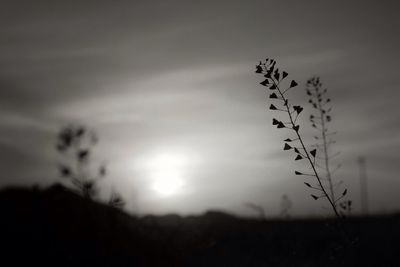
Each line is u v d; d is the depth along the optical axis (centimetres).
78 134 809
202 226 1630
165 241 1437
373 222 2009
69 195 1312
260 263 1437
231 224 2005
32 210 1246
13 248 1114
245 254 1547
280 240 1555
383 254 1473
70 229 1177
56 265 1095
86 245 1166
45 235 1165
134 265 1180
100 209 1192
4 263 1066
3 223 1193
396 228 1872
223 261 1509
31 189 1402
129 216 1398
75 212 1219
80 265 1115
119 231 1253
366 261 1305
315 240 1491
